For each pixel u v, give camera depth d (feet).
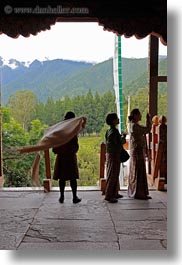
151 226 17.13
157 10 21.68
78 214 19.12
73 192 21.47
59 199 21.74
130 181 22.95
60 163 21.39
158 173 25.11
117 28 21.75
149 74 27.61
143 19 21.75
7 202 21.65
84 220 18.08
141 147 22.33
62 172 21.29
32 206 20.74
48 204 21.17
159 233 16.16
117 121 22.03
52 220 18.10
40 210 19.90
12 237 15.74
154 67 27.50
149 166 27.09
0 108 26.14
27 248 14.56
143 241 15.23
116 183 21.90
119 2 21.68
